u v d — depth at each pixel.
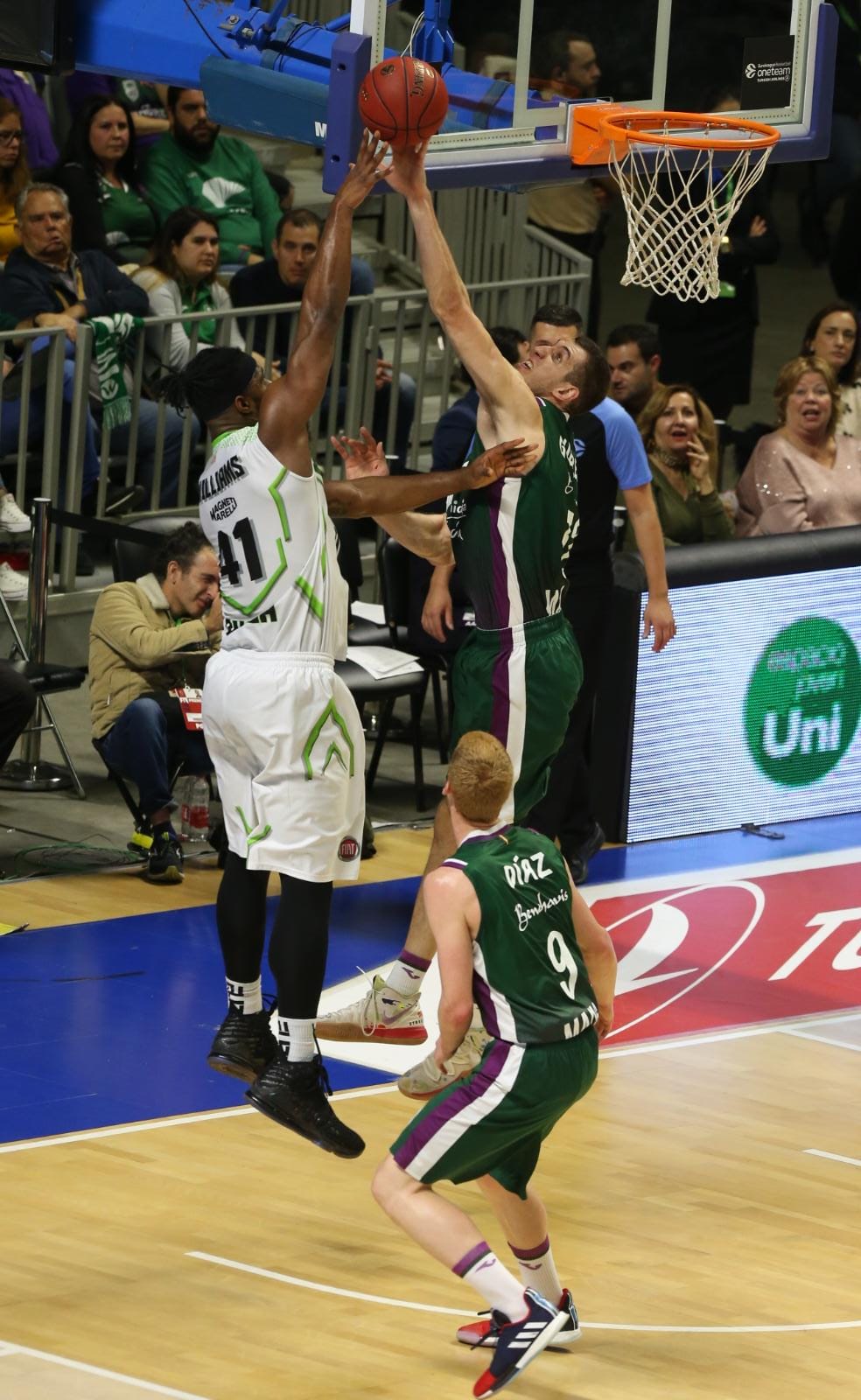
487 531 17.56
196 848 26.05
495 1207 14.77
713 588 27.80
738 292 35.69
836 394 30.81
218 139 35.62
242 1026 15.28
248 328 31.75
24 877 24.83
